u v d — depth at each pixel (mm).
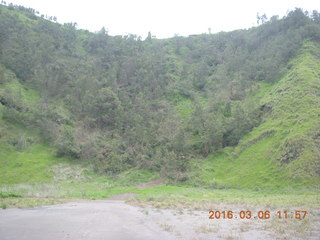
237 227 15016
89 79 73188
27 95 71062
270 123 53312
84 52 102000
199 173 47438
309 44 78250
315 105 50812
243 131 55531
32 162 50562
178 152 53562
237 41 109688
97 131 64062
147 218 17922
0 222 15867
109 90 68812
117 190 40094
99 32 112312
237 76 81812
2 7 112688
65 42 98688
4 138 54188
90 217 17953
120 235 13180
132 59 90812
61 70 78625
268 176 39656
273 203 24328
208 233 13672
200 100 80875
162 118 67000
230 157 50125
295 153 40094
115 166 51938
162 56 106312
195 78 94125
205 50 115375
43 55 81875
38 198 28969
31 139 57062
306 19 90312
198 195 33031
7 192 30484
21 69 76875
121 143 58594
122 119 64438
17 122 60125
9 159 49719
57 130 59531
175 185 44719
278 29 95938
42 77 74688
